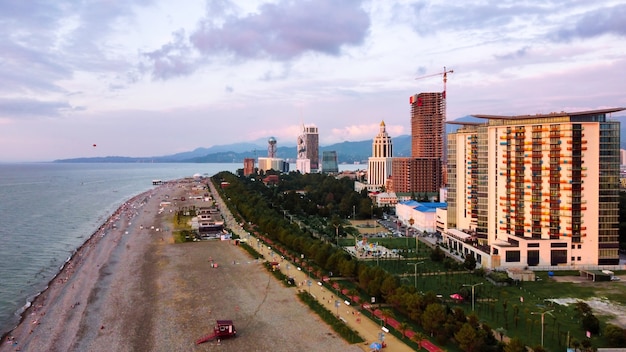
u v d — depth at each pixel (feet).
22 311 618.85
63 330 544.21
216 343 502.38
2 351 493.36
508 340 490.49
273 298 640.99
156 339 513.86
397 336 510.17
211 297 647.15
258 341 506.07
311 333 524.52
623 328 519.19
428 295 548.72
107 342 508.53
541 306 596.70
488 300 620.90
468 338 455.63
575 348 457.27
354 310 588.09
